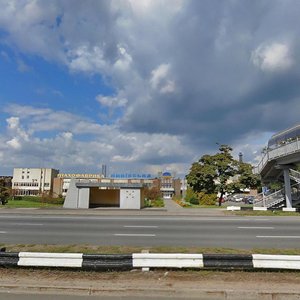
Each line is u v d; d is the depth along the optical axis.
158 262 7.48
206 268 7.53
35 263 7.54
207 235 13.62
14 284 6.55
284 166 31.75
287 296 6.07
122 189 32.53
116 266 7.43
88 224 17.45
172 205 40.78
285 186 31.72
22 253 7.65
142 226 16.62
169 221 19.09
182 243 11.64
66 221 18.88
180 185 103.31
